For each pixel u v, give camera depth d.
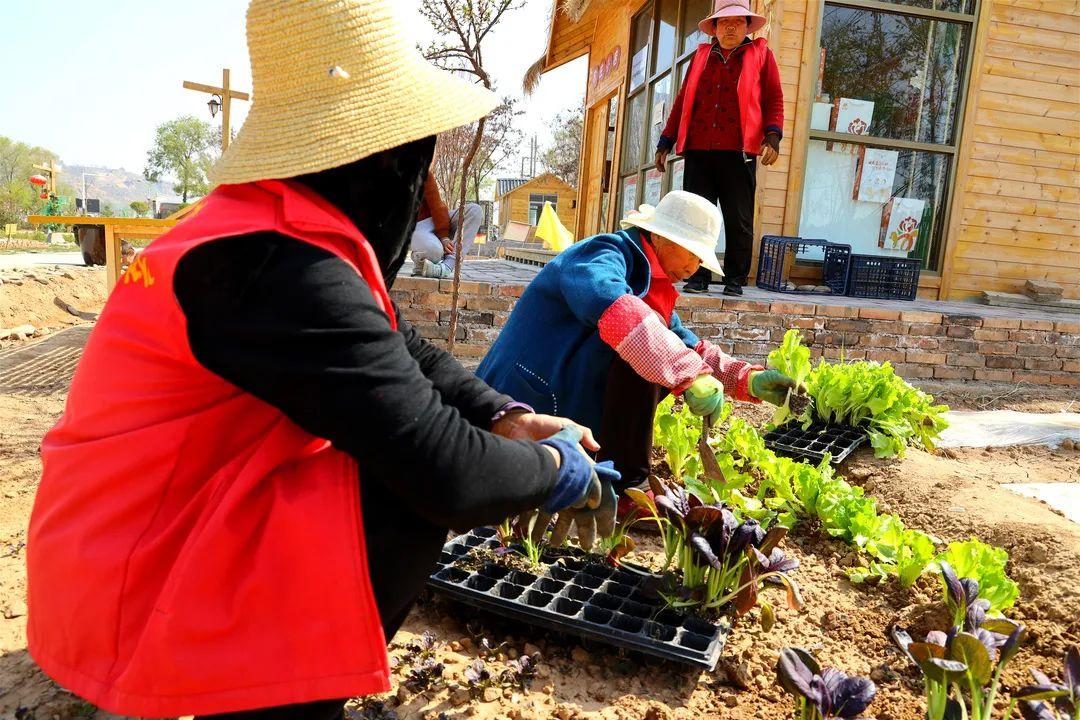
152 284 1.26
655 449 4.01
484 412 1.83
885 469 3.99
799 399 4.82
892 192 8.84
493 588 2.55
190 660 1.24
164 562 1.30
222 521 1.27
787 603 2.73
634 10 11.62
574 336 3.05
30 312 9.57
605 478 1.67
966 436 5.04
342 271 1.25
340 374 1.19
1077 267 9.16
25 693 2.03
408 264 7.90
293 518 1.29
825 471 3.50
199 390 1.31
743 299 6.46
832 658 2.41
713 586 2.48
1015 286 9.09
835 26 8.51
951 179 8.84
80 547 1.30
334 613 1.28
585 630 2.32
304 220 1.26
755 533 2.48
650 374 2.70
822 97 8.59
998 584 2.58
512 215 41.66
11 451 3.96
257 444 1.35
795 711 2.08
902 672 2.35
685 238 2.98
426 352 1.89
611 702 2.15
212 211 1.33
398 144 1.35
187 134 69.94
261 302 1.20
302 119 1.34
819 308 6.51
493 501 1.36
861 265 8.14
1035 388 6.66
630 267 3.03
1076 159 8.96
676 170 9.90
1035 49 8.72
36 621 1.37
